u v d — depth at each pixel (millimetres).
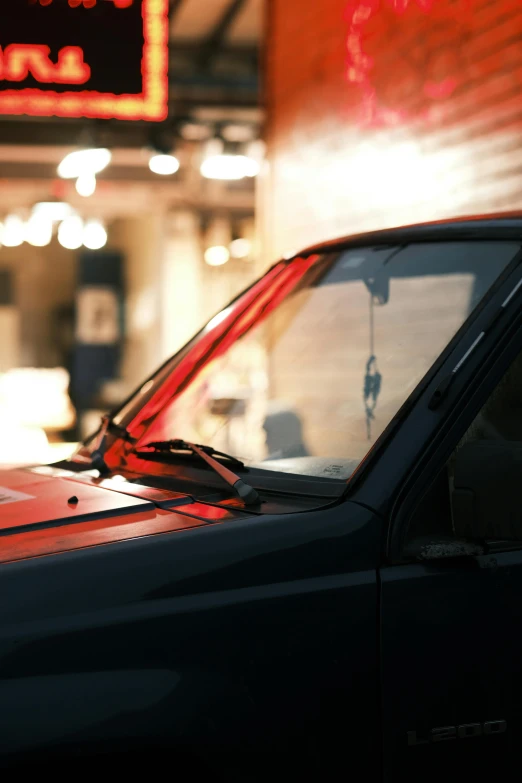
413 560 1714
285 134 7621
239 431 2299
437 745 1681
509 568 1763
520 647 1751
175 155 14320
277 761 1589
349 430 2092
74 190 15617
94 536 1717
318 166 7051
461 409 1791
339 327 2344
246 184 16516
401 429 1805
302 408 2271
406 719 1665
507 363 1830
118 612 1562
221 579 1628
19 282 19344
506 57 4941
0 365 19234
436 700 1684
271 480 1991
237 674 1585
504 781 1726
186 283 17531
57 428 16703
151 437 2449
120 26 8430
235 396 2459
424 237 2320
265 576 1645
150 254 17844
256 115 12844
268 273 2857
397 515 1724
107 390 18828
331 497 1816
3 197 15836
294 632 1626
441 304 2135
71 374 19016
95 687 1507
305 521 1714
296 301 2561
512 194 4926
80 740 1468
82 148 11961
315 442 2115
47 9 8367
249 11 11078
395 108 5984
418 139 5758
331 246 2664
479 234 2162
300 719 1608
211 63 12859
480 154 5172
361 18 6355
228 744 1558
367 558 1695
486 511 1623
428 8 5605
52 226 16719
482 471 1630
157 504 1916
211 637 1584
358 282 2385
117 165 15688
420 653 1683
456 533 1669
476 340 1852
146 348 18453
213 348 2678
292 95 7480
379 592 1677
